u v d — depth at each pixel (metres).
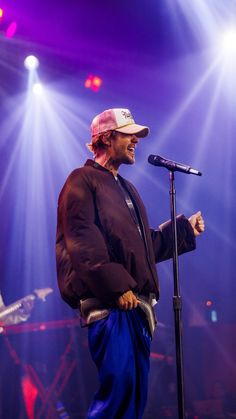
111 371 3.42
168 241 4.12
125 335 3.50
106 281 3.37
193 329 8.53
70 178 3.68
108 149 3.87
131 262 3.56
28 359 7.08
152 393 7.92
